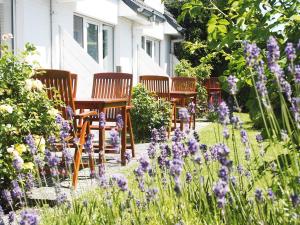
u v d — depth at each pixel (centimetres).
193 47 470
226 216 249
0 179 446
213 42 380
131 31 1578
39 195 488
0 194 444
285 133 262
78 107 611
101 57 1314
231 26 382
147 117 1022
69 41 1038
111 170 617
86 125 598
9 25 886
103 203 333
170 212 321
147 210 319
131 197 317
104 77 801
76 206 337
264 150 321
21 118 465
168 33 2097
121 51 1484
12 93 487
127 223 318
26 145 465
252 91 353
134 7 1402
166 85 1097
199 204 304
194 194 319
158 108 1042
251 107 348
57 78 558
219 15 389
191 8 386
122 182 274
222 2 385
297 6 345
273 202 254
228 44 370
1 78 482
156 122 1023
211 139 988
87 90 1038
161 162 331
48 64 995
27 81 488
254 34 352
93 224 322
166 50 2220
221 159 229
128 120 763
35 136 475
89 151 411
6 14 882
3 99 486
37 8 949
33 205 452
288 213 244
